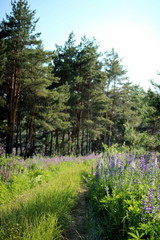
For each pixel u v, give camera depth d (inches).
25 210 198.1
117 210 171.2
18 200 268.5
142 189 178.5
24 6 663.8
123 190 185.9
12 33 647.8
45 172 417.4
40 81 701.3
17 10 653.9
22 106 796.6
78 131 1104.2
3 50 601.3
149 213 136.6
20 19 657.6
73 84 988.6
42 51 697.6
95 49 1063.6
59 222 188.1
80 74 1055.6
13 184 312.2
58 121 875.4
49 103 821.2
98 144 1480.1
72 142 1142.3
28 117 814.5
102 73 1114.1
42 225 164.9
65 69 973.8
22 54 656.4
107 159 331.6
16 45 660.1
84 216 220.7
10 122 711.1
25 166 426.0
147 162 268.4
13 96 714.2
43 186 335.9
